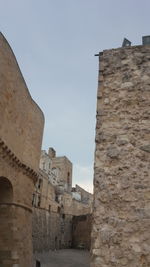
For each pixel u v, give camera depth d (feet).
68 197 165.68
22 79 51.37
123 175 21.85
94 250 20.22
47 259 94.89
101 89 25.13
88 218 160.35
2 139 41.73
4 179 44.73
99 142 23.35
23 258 48.67
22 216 50.72
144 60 25.12
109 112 24.14
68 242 156.15
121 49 26.05
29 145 55.62
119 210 20.95
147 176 21.38
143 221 20.20
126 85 24.66
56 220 137.69
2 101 41.86
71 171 221.87
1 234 45.68
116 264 19.54
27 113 54.90
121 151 22.59
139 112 23.52
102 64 26.02
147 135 22.62
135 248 19.63
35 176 59.00
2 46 42.01
